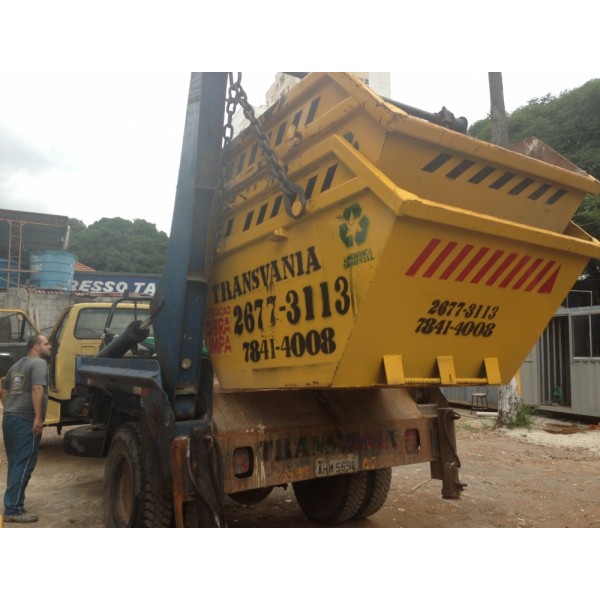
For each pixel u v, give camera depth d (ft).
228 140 13.07
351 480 15.67
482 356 12.41
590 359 37.50
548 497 19.43
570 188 12.60
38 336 17.72
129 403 14.01
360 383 10.85
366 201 9.91
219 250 13.73
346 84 10.37
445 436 14.99
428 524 16.38
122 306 25.89
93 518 16.83
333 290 10.64
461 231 10.24
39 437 16.99
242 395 12.67
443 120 12.96
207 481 11.23
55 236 81.82
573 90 65.82
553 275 12.25
